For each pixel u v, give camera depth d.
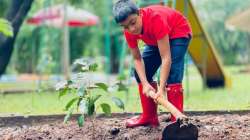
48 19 17.22
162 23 4.70
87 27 27.83
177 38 4.97
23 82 19.34
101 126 5.34
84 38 27.88
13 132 5.36
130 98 9.95
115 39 27.44
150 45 5.04
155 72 5.19
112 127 5.27
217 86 14.95
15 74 25.78
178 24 4.99
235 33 43.03
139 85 5.17
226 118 5.69
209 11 45.22
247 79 20.67
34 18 16.75
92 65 4.83
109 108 4.97
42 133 5.24
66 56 17.48
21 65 25.48
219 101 8.95
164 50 4.74
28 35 23.75
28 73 25.22
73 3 17.77
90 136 5.09
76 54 27.81
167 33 4.73
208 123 5.41
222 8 45.44
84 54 27.98
